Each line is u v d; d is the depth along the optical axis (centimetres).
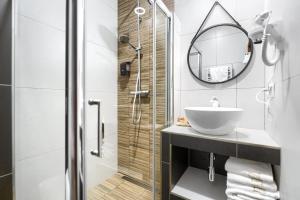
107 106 161
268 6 114
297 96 60
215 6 147
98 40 152
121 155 171
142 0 165
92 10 145
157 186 146
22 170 98
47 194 111
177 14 165
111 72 168
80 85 62
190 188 121
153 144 151
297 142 60
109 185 154
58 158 117
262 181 88
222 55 142
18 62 94
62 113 119
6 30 88
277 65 88
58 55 116
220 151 100
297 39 60
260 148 88
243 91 134
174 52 163
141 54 168
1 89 86
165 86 161
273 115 98
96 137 121
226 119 96
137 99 168
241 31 135
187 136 111
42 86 107
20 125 96
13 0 91
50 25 112
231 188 96
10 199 90
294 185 63
